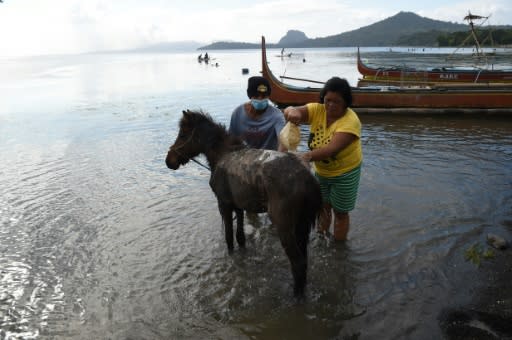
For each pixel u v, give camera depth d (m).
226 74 33.75
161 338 3.18
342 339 3.07
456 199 5.53
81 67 61.00
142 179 6.89
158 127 11.10
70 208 5.73
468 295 3.48
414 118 12.39
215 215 5.41
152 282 3.95
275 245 4.65
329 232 4.82
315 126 4.05
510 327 3.03
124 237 4.86
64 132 10.77
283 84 14.43
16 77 36.22
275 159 3.32
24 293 3.83
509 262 3.93
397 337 3.04
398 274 3.89
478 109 12.63
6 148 9.17
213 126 4.08
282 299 3.63
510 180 6.17
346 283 3.80
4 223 5.31
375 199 5.66
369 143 9.02
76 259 4.41
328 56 83.19
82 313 3.51
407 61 45.97
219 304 3.58
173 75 33.88
